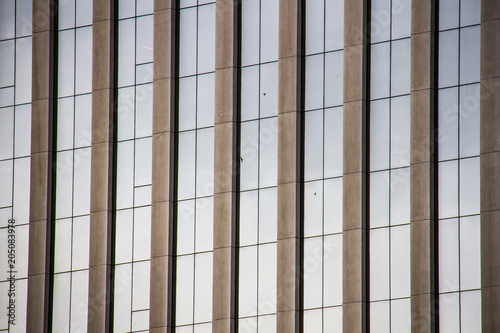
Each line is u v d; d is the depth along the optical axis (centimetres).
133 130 10619
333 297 9581
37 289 10638
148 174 10481
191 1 10606
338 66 9931
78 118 10869
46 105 10938
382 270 9469
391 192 9562
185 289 10138
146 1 10775
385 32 9825
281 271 9775
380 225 9550
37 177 10856
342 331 9475
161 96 10488
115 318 10331
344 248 9594
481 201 9188
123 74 10738
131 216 10475
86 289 10519
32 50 11119
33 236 10762
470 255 9206
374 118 9738
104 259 10431
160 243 10238
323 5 10088
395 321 9325
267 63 10212
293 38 10075
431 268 9262
